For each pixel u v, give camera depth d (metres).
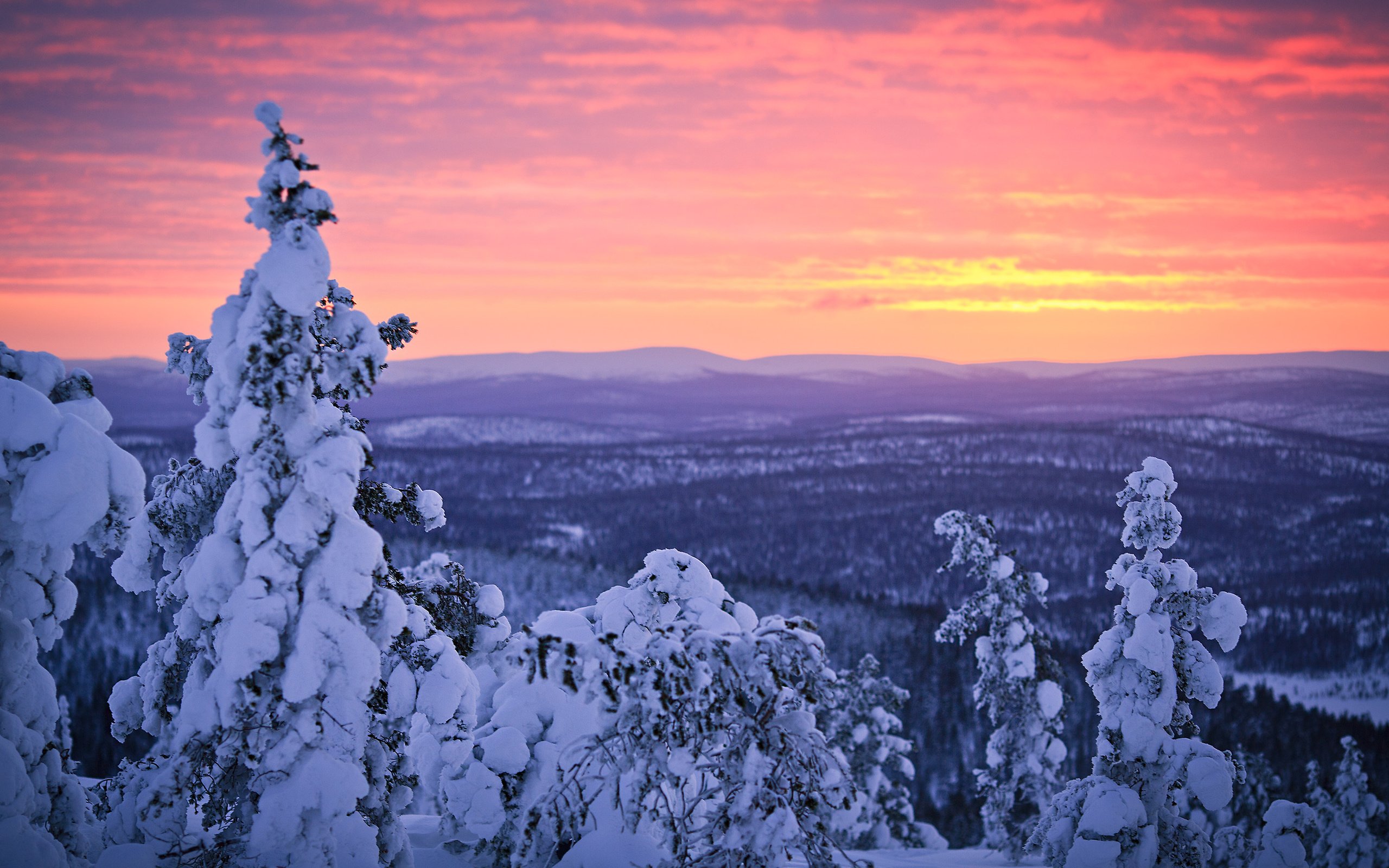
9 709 13.14
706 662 11.44
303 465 13.24
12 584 13.29
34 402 13.06
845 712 36.91
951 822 79.38
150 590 14.88
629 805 12.18
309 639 13.07
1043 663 33.59
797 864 15.37
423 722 16.91
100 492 13.18
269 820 12.88
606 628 16.08
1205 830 24.28
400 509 16.09
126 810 14.21
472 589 17.73
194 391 14.91
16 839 12.23
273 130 13.14
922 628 112.75
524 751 16.09
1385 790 89.00
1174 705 21.50
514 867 12.40
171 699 15.30
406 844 15.25
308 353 13.43
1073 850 20.72
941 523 34.22
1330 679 177.75
